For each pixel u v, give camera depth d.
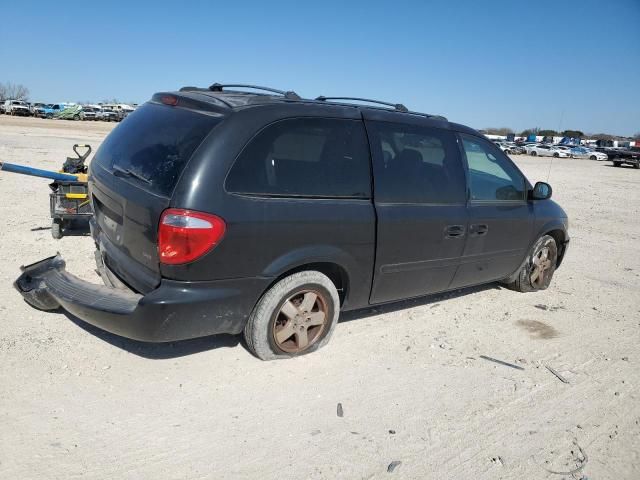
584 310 5.74
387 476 2.86
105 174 3.92
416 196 4.38
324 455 2.97
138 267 3.51
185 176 3.23
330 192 3.81
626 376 4.27
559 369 4.30
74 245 6.25
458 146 4.86
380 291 4.32
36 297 4.03
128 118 4.29
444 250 4.66
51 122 47.12
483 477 2.94
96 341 3.95
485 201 5.08
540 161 43.44
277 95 4.06
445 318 5.14
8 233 6.62
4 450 2.77
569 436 3.39
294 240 3.60
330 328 4.11
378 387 3.74
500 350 4.55
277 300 3.70
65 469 2.68
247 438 3.05
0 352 3.66
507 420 3.50
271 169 3.53
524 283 6.03
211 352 3.96
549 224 5.91
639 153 41.44
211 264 3.28
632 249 9.32
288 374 3.77
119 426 3.05
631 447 3.34
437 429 3.32
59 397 3.26
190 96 3.76
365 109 4.22
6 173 11.91
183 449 2.91
